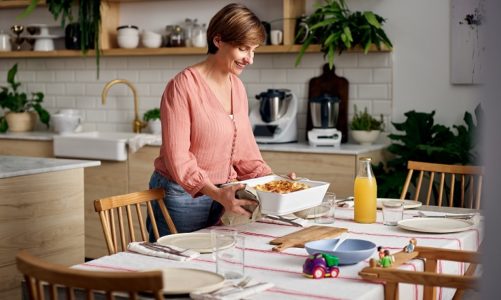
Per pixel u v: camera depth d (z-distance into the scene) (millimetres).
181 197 2441
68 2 4926
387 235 2074
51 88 5430
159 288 1061
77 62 5297
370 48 4094
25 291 1577
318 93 4441
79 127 5020
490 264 312
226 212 2225
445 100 4109
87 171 4520
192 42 4680
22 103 5215
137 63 5051
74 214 3244
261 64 4621
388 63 4250
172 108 2322
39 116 5320
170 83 2363
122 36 4828
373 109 4309
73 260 3256
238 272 1540
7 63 5609
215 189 2178
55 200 3129
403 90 4219
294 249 1894
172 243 1958
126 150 4371
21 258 1242
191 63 4867
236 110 2488
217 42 2334
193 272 1556
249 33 2285
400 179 3793
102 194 4480
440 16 4086
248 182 2252
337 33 3938
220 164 2465
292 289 1458
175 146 2285
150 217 2328
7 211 2893
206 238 2012
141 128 4957
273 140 4188
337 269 1570
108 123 5211
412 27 4168
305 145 4098
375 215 2285
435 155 3867
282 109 4289
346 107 4355
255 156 2574
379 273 1493
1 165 3102
